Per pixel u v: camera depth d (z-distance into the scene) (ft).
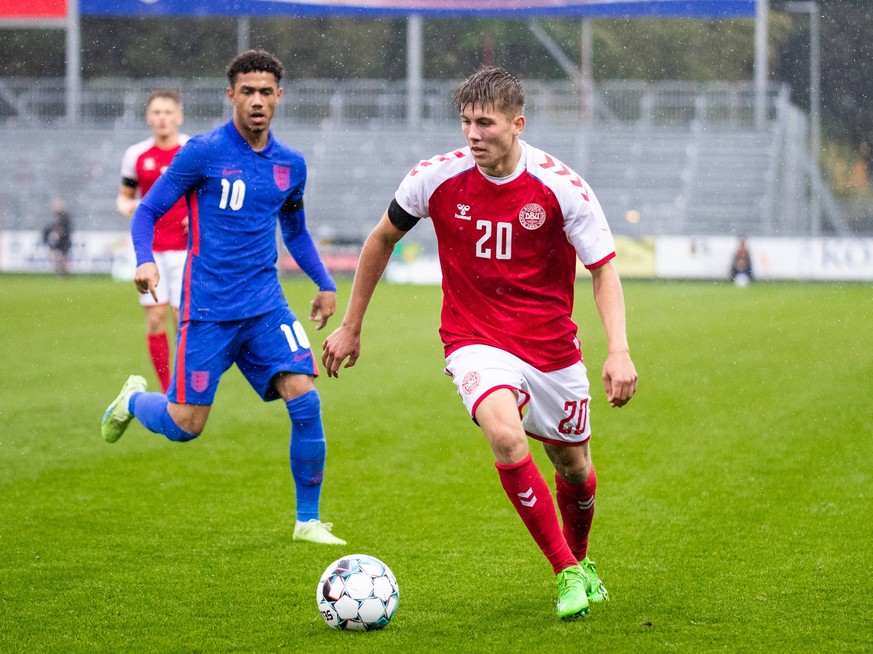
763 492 77.36
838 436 97.71
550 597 54.03
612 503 74.64
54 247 330.34
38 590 55.31
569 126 387.55
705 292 281.13
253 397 124.06
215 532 67.36
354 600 48.70
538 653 45.78
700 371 139.95
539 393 51.98
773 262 325.62
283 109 395.55
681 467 86.07
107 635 48.70
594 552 62.75
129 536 66.23
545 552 50.24
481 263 51.60
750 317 211.41
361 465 87.92
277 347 65.51
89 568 59.36
